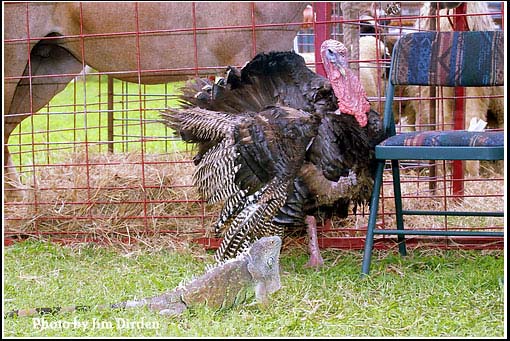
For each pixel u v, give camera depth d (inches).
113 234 240.2
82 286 193.6
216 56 260.7
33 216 244.7
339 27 291.6
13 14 255.4
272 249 170.2
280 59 212.2
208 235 233.9
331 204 202.5
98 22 259.8
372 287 185.6
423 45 206.2
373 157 200.8
